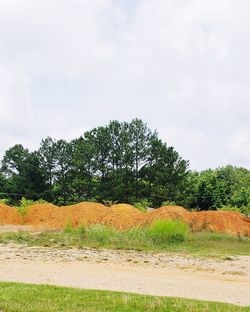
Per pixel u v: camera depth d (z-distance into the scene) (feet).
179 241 65.57
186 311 24.57
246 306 27.04
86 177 168.96
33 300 26.43
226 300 29.45
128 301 26.30
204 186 178.70
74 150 181.27
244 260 51.11
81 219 98.84
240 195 174.09
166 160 164.35
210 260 50.67
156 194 158.10
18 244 61.21
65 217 103.40
